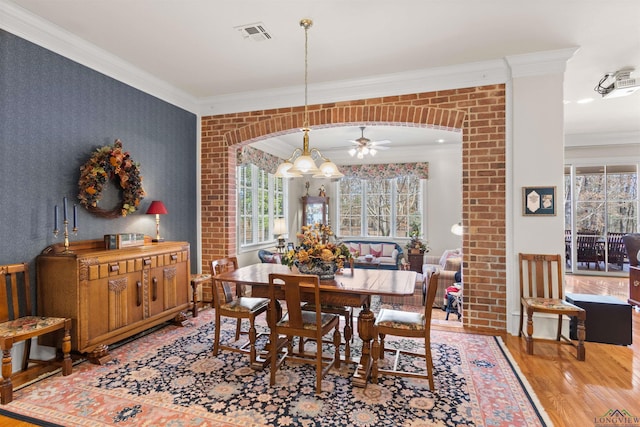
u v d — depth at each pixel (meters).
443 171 7.80
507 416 2.18
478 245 3.72
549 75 3.46
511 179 3.60
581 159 7.32
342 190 8.65
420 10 2.71
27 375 2.68
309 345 3.37
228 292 3.36
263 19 2.84
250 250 6.44
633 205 7.10
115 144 3.56
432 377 2.49
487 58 3.57
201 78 4.10
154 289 3.46
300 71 3.90
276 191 7.64
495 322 3.67
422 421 2.12
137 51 3.41
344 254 3.05
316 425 2.08
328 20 2.85
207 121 4.84
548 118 3.47
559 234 3.46
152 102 4.11
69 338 2.68
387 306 5.71
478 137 3.72
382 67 3.79
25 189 2.81
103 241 3.43
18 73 2.76
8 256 2.70
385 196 8.34
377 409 2.25
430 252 7.89
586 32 3.03
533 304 3.16
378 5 2.64
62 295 2.80
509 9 2.69
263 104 4.57
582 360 2.99
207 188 4.84
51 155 3.01
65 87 3.12
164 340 3.42
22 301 2.79
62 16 2.79
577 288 6.09
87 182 3.21
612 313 3.42
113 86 3.61
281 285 2.78
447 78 3.81
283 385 2.56
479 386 2.55
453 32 3.04
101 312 2.93
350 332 3.06
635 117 5.75
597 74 3.94
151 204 3.86
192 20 2.85
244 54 3.48
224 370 2.79
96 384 2.55
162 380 2.62
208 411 2.22
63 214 3.09
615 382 2.62
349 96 4.20
